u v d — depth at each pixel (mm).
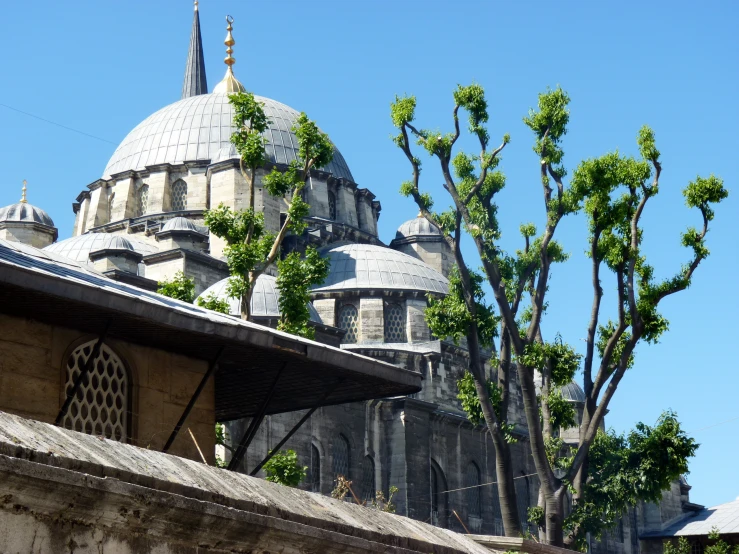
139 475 8984
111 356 16688
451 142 35000
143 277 56062
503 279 35656
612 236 33344
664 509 73750
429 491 61281
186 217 71250
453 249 35125
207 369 18047
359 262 68625
